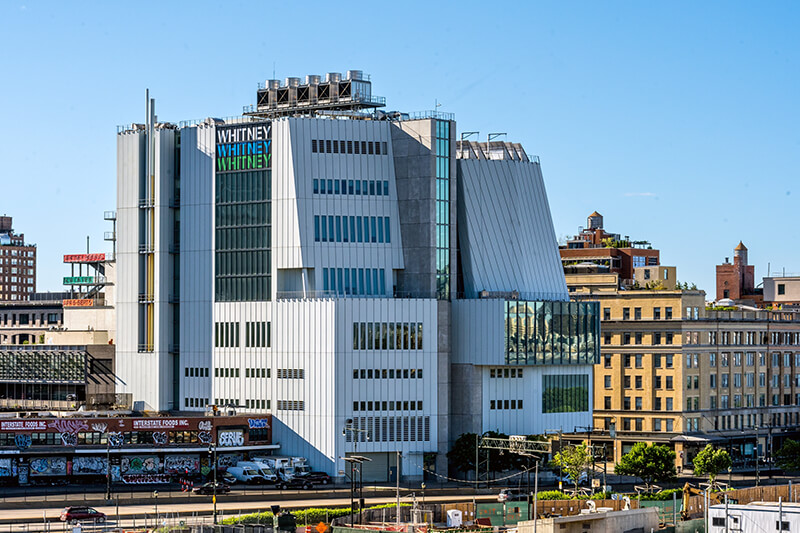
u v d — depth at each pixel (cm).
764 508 14600
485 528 15775
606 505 17225
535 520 15050
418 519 16012
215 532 15088
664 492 18762
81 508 16538
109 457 19638
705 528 15188
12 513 17200
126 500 18175
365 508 17212
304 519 16400
